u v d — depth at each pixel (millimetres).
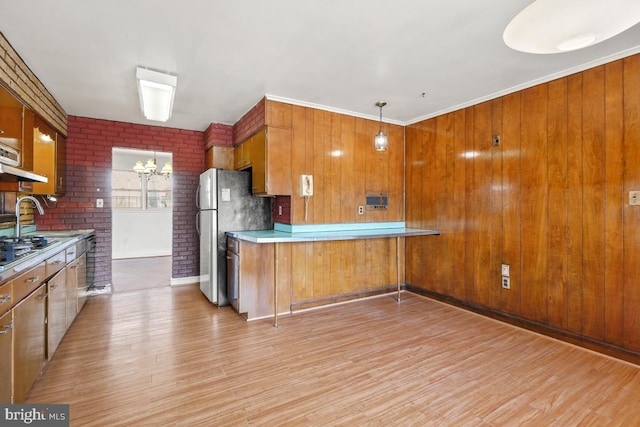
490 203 3428
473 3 1896
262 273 3449
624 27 1679
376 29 2176
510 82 3088
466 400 1981
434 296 4090
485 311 3482
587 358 2531
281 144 3502
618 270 2512
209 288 3920
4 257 1826
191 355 2561
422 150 4227
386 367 2385
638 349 2408
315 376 2256
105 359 2479
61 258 2629
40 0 1852
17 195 3150
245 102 3664
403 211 4496
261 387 2115
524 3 1889
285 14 2002
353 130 4031
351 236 3311
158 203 7977
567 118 2803
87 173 4246
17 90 2488
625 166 2465
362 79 3016
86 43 2346
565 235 2826
